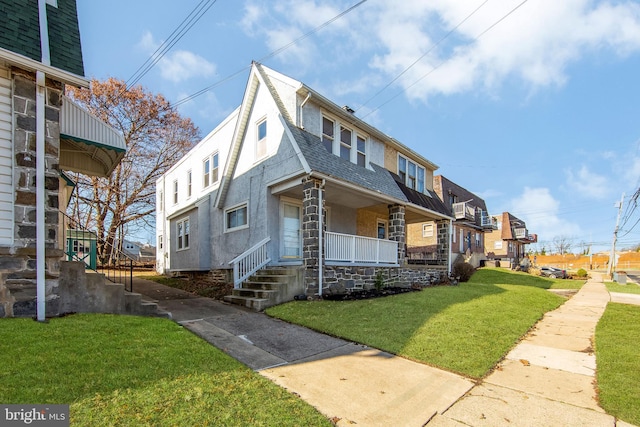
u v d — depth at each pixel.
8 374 3.10
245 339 5.40
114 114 22.19
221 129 13.81
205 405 2.99
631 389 3.77
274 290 7.98
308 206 8.89
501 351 5.14
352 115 11.47
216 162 14.09
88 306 5.57
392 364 4.51
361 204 12.68
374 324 6.22
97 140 6.27
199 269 13.06
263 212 10.24
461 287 11.93
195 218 14.05
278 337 5.58
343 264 9.56
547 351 5.30
